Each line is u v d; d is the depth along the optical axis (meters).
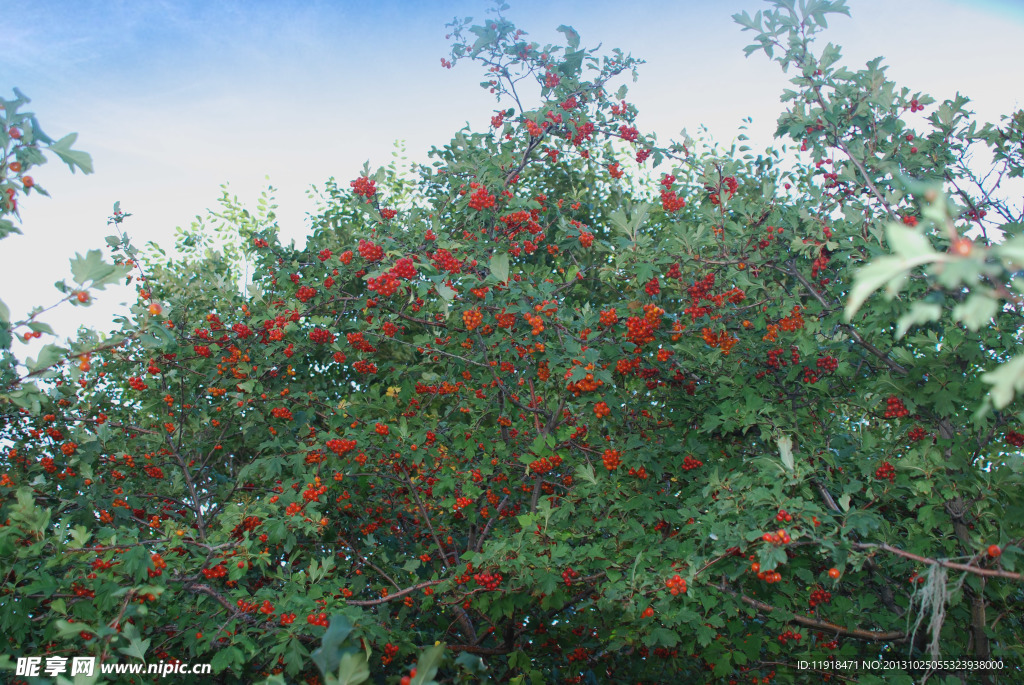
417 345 7.97
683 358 7.43
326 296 8.69
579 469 6.54
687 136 7.71
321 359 11.12
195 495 7.79
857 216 6.18
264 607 5.43
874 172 6.71
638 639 6.28
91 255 4.06
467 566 6.54
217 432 9.00
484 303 6.71
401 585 7.98
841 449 6.82
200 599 5.80
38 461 7.16
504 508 8.48
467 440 7.64
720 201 6.77
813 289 6.59
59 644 5.08
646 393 7.82
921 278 5.66
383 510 8.86
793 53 6.62
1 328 4.02
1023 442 5.79
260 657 5.89
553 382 8.18
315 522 6.16
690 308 6.74
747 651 6.25
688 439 7.00
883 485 6.00
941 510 5.86
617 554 6.22
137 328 7.03
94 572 5.18
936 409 5.58
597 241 6.78
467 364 8.20
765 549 4.54
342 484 7.87
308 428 7.89
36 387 4.68
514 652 7.03
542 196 8.65
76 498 6.99
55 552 4.98
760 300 6.88
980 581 5.06
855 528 4.78
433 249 7.49
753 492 4.91
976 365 6.06
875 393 6.49
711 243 6.75
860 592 6.68
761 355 6.83
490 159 7.89
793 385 6.94
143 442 8.20
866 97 6.52
